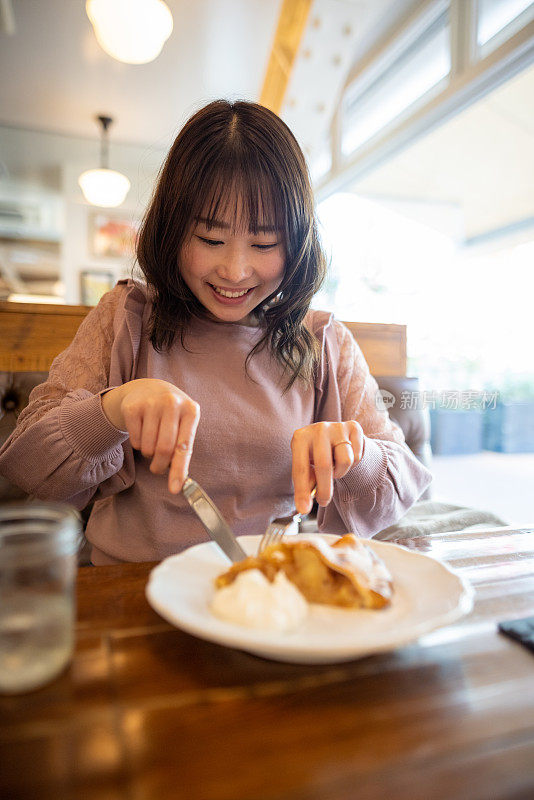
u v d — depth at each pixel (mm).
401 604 363
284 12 2088
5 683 279
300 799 215
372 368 1352
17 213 4777
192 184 561
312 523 1060
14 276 6066
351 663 321
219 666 315
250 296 650
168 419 455
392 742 251
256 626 314
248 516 692
